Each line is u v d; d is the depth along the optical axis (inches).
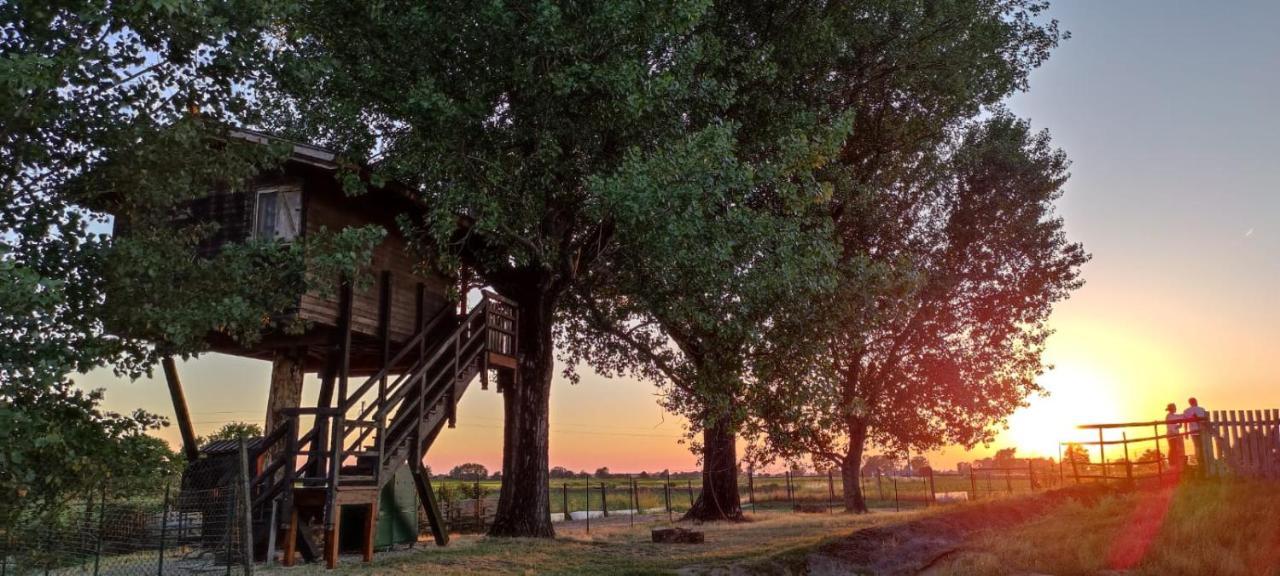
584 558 548.7
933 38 781.3
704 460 1032.2
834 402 721.6
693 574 427.5
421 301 757.3
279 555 579.8
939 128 861.8
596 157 596.1
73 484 346.6
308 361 792.3
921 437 1227.9
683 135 601.6
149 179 401.7
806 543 537.6
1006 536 534.0
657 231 538.9
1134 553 471.5
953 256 1130.7
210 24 370.0
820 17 726.5
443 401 652.7
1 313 297.7
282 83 434.3
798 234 633.0
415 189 647.1
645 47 568.4
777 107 698.8
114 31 361.1
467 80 565.6
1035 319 1205.1
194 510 533.3
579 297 839.7
